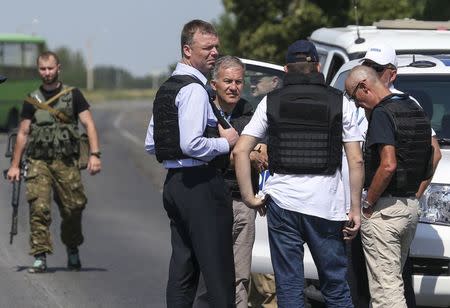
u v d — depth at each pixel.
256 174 24.84
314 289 27.09
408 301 25.45
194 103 22.48
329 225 22.88
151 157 81.88
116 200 54.38
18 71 116.06
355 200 22.98
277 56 77.56
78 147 34.94
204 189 22.84
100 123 147.38
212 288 22.92
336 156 22.84
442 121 28.98
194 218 22.86
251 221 25.39
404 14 74.06
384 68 24.89
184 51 23.20
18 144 35.09
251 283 28.11
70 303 30.22
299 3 76.88
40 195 34.47
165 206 23.44
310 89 22.94
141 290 32.06
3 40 115.19
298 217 22.89
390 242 24.20
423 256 25.88
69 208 35.00
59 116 34.66
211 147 22.58
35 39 117.31
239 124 25.16
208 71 23.39
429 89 29.38
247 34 79.38
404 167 23.94
